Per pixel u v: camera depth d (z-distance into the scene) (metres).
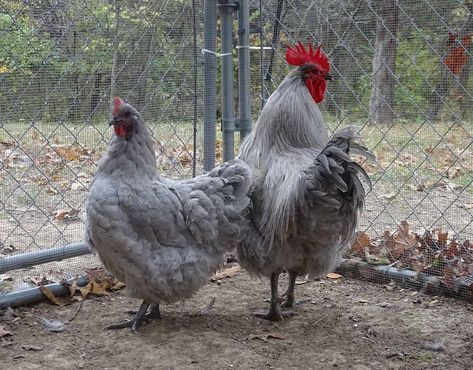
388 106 2.97
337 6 2.92
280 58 2.95
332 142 2.39
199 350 2.41
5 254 2.83
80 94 2.71
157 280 2.45
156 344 2.43
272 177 2.51
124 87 2.78
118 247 2.42
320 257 2.54
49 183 3.11
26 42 2.61
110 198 2.40
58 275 2.78
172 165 3.13
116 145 2.45
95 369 2.32
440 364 2.37
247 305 2.68
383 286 2.81
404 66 2.92
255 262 2.56
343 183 2.36
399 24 2.86
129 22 2.75
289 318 2.61
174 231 2.46
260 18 2.93
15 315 2.56
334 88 2.98
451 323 2.57
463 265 2.76
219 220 2.50
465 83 2.86
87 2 2.68
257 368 2.34
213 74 2.84
